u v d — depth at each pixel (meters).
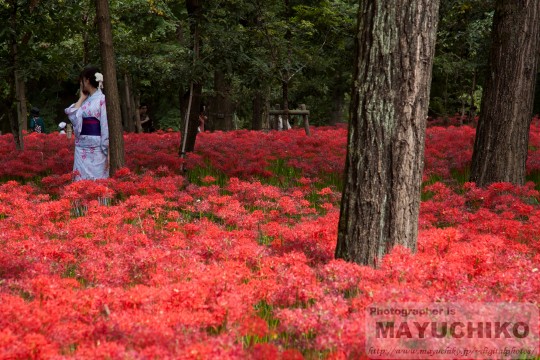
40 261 5.57
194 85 12.01
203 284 4.59
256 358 3.57
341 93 30.31
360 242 5.32
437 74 25.03
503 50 9.91
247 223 7.25
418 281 4.75
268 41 14.29
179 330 3.87
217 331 4.18
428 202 8.57
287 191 9.91
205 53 12.28
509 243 6.42
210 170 11.77
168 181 9.06
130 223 7.74
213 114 23.44
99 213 7.26
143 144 14.38
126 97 22.72
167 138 16.31
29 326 3.84
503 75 9.89
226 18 12.49
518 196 9.08
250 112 34.19
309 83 28.05
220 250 5.86
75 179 9.12
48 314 4.02
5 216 8.22
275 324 4.44
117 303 4.33
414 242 5.42
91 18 17.19
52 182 9.55
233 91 20.34
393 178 5.27
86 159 9.17
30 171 11.24
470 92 25.62
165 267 5.25
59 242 6.19
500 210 8.48
